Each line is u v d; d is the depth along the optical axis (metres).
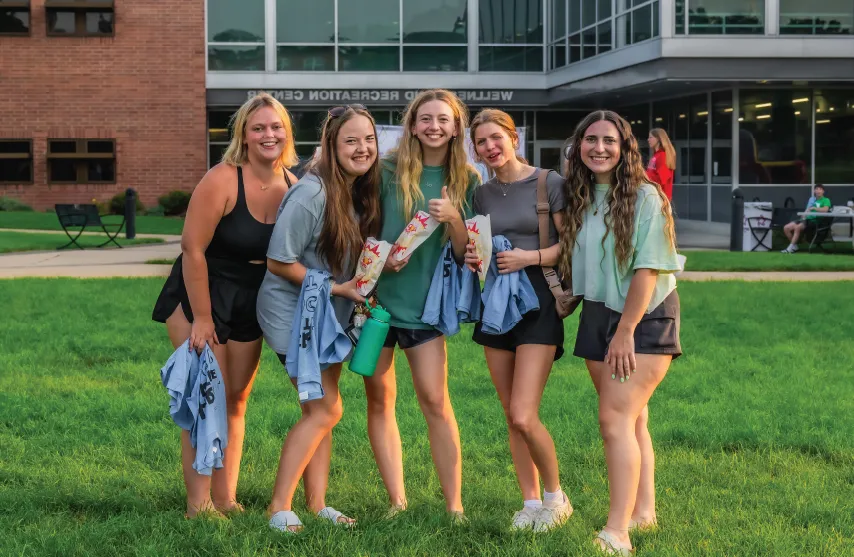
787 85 24.42
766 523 4.62
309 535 4.36
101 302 11.58
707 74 22.91
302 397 4.38
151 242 21.09
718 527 4.58
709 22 22.78
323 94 30.70
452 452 4.72
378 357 4.58
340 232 4.49
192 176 30.91
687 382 7.71
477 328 4.84
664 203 4.29
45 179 30.73
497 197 4.71
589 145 4.34
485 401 7.13
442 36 30.81
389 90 30.77
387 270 4.61
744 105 24.48
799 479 5.38
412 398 7.23
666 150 14.38
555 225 4.65
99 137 30.72
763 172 24.62
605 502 5.05
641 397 4.33
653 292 4.32
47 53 30.52
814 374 8.07
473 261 4.52
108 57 30.58
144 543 4.25
